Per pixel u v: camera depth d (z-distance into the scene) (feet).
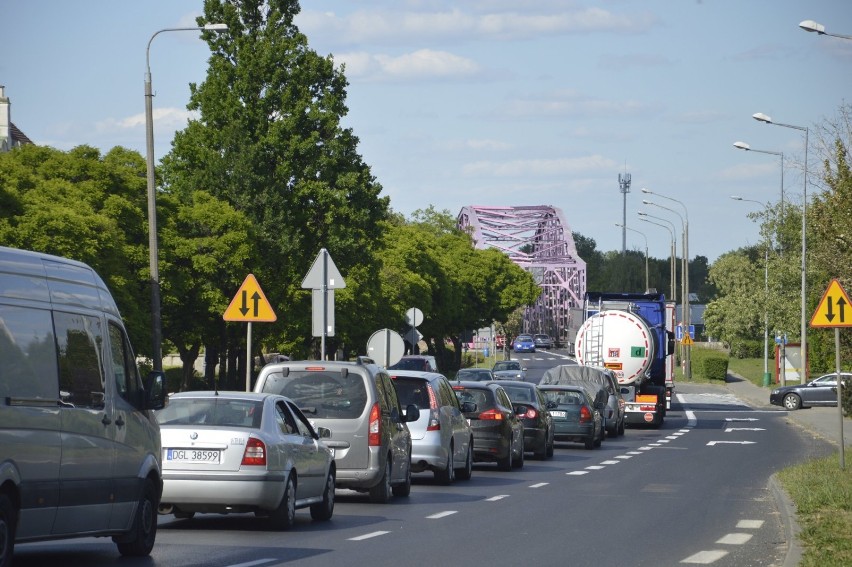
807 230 402.11
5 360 78.59
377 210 382.63
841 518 120.06
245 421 116.78
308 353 419.95
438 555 100.17
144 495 97.40
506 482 181.47
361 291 471.21
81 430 86.79
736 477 190.60
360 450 140.26
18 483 78.64
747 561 98.84
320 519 128.16
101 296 94.22
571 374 314.55
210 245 367.86
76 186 347.97
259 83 367.45
